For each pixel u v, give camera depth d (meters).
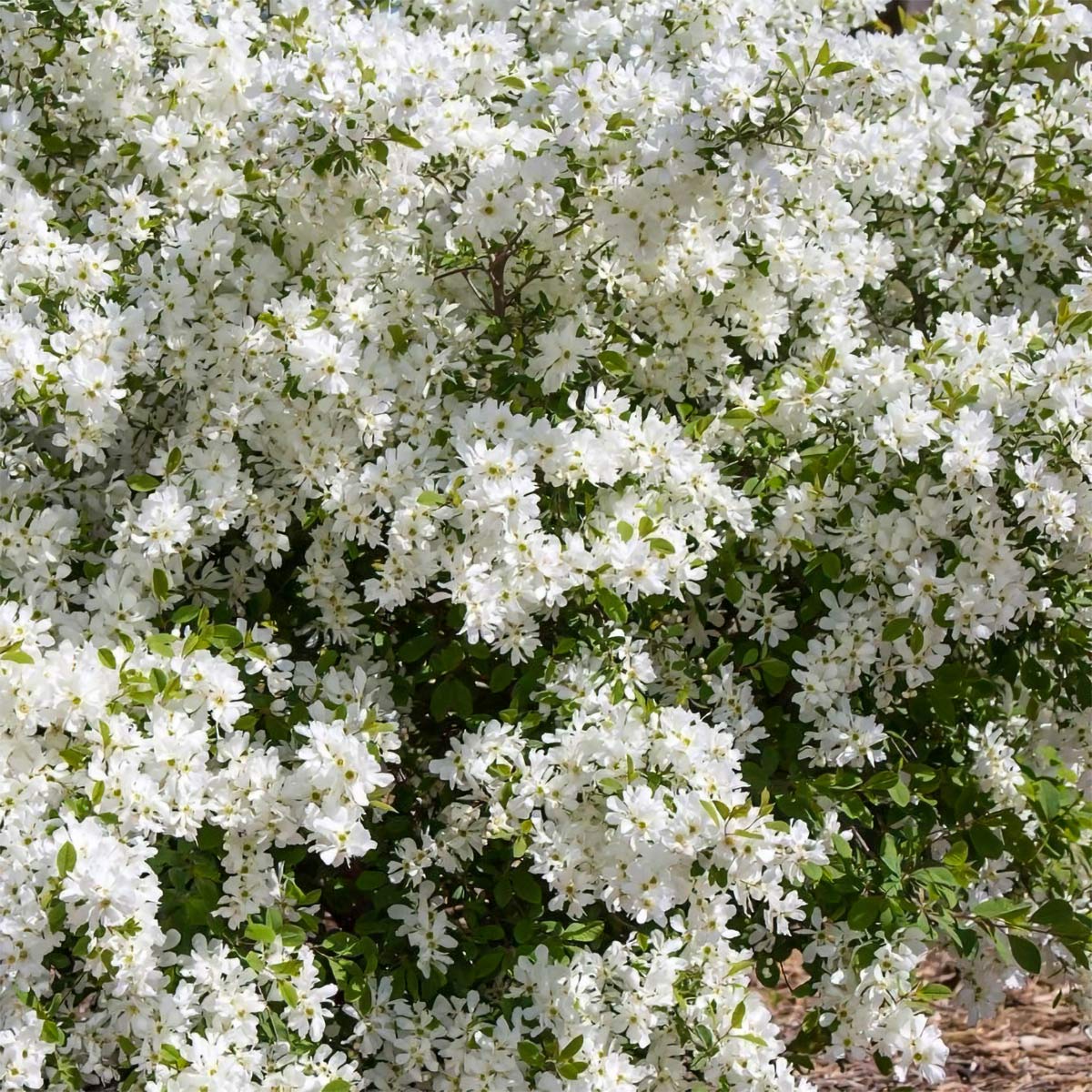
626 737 1.93
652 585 1.95
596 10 2.13
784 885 2.00
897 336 2.29
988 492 1.99
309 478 2.00
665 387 2.11
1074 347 2.01
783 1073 1.94
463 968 1.99
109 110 2.10
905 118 2.16
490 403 1.97
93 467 2.09
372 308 2.06
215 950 1.91
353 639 2.04
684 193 2.01
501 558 1.96
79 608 2.05
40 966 1.85
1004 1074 2.42
